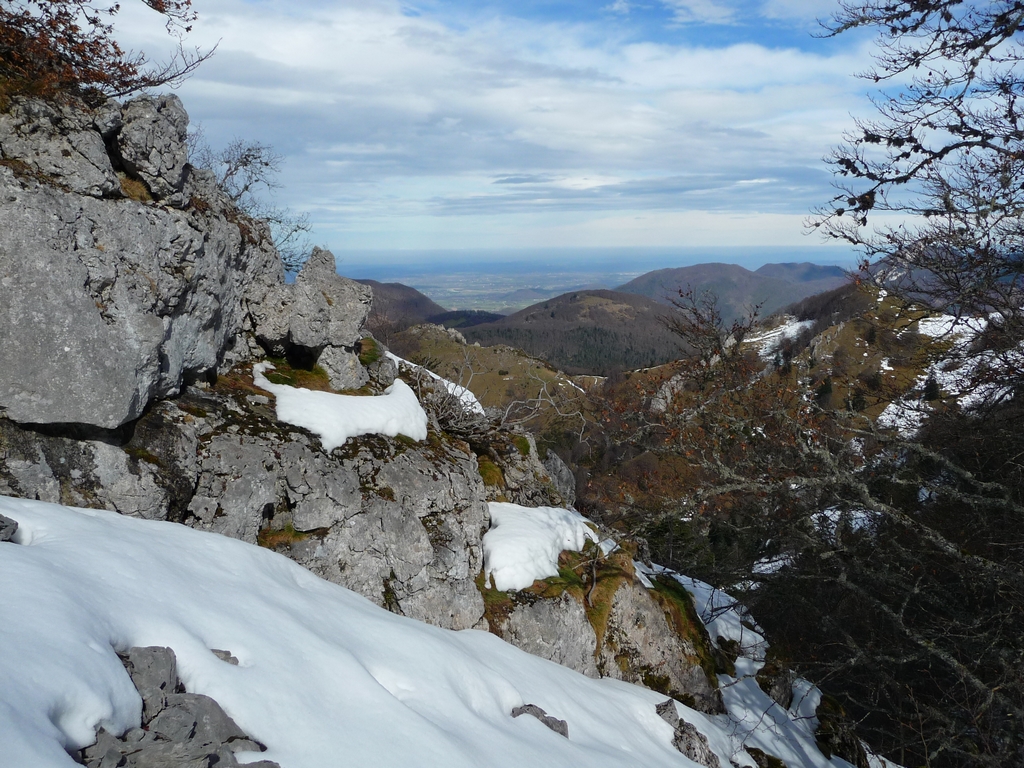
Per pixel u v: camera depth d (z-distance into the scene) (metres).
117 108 6.09
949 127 8.83
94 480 5.45
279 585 5.41
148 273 6.00
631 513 12.63
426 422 9.20
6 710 2.50
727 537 18.78
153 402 6.36
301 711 3.85
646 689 9.08
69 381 5.28
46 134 5.59
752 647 12.44
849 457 12.40
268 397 7.70
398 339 32.41
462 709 5.11
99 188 5.76
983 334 10.17
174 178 6.46
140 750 2.98
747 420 14.32
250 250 8.30
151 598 4.04
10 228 5.04
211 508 6.18
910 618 12.84
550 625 8.27
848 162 9.39
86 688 2.96
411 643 5.59
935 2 7.99
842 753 10.80
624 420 15.55
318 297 8.55
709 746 8.48
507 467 11.34
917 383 13.59
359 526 7.00
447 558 7.63
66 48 6.22
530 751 5.07
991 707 8.80
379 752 3.81
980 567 9.53
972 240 9.04
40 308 5.16
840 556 12.01
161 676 3.44
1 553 3.60
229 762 3.15
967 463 12.95
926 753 8.68
